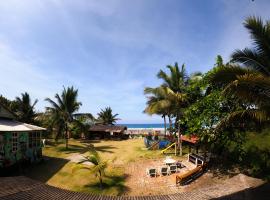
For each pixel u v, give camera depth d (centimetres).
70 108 3347
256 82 1025
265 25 1094
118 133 5184
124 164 2198
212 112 1705
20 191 321
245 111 1162
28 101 3678
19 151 1972
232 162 1738
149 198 351
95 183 1658
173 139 3127
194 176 1628
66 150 3048
